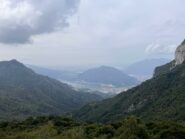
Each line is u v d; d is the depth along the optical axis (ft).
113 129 321.93
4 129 406.21
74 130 312.50
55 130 322.34
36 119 456.45
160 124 336.49
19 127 414.41
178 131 309.42
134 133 277.64
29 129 384.88
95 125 361.51
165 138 302.66
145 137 280.10
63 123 416.05
